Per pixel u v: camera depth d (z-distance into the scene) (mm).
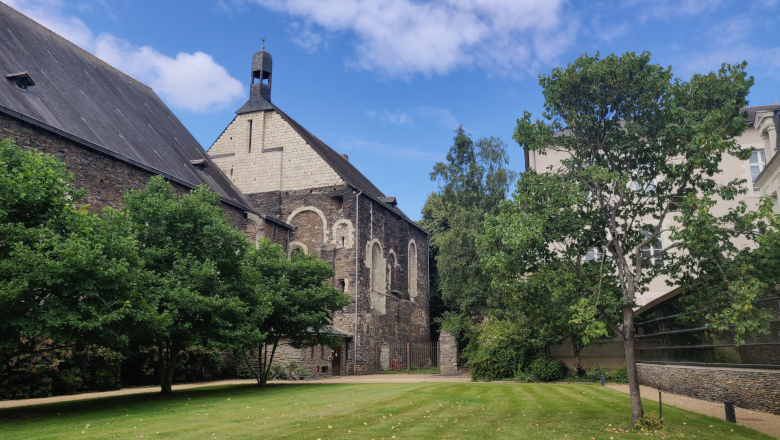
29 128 18750
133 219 15375
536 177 11266
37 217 11312
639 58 10914
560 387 19594
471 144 39312
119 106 27344
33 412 12250
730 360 14742
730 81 10453
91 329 11023
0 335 11000
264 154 36969
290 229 35031
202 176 29859
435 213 49594
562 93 11586
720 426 10750
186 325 14523
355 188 34969
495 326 26094
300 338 20469
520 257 11078
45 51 24531
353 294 32938
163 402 14242
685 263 10820
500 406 13547
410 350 39656
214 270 14969
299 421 10680
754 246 22594
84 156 20984
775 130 17656
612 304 10562
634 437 9453
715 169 10555
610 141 11484
